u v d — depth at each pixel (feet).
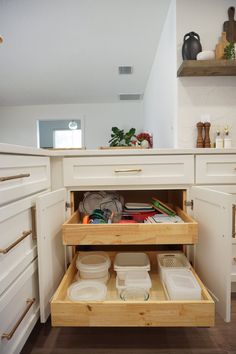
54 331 3.30
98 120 13.08
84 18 5.67
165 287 3.32
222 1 4.70
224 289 2.95
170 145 5.61
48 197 3.10
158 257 4.05
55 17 5.60
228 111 4.83
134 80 9.78
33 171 3.17
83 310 2.56
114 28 6.10
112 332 3.28
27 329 2.81
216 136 4.83
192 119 4.83
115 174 3.77
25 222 2.92
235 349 2.94
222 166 3.80
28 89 10.66
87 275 3.60
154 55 7.61
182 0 4.71
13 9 5.31
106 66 8.38
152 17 5.69
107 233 3.11
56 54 7.48
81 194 5.00
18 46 6.93
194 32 4.61
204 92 4.81
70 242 3.13
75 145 14.99
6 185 2.48
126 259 4.27
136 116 12.94
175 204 5.04
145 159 3.75
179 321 2.54
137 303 2.55
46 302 3.02
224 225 2.93
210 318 2.53
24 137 13.32
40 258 2.89
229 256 2.88
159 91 7.09
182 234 3.12
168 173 3.78
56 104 13.12
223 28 4.70
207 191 3.33
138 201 5.52
